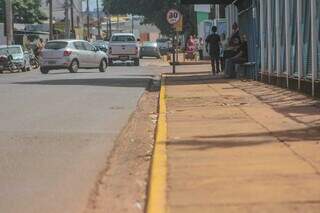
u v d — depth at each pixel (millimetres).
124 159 11367
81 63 40938
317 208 7438
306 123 13562
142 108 19391
